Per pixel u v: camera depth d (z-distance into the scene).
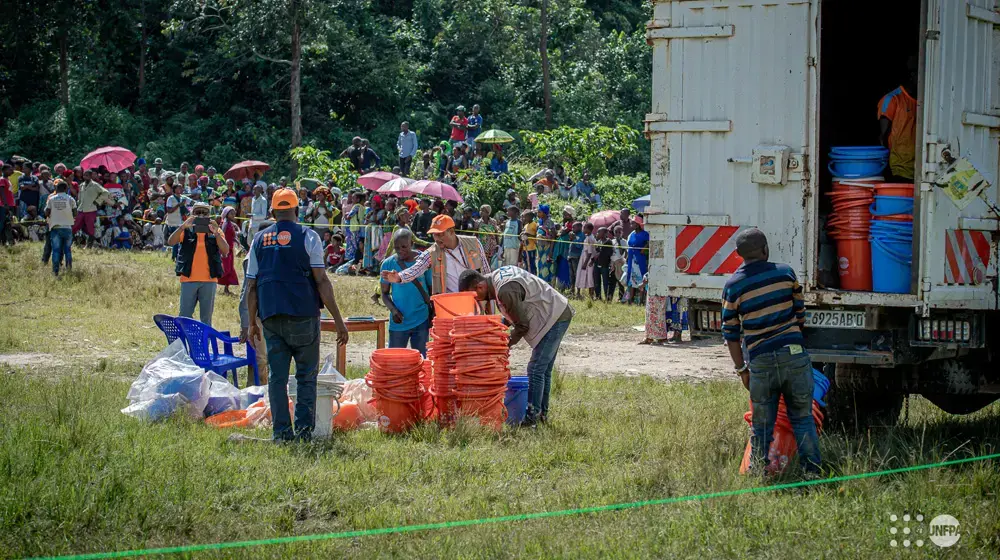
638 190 54.97
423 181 38.69
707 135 13.02
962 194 12.34
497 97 78.56
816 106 12.56
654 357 23.61
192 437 12.69
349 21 76.25
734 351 11.23
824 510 9.82
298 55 64.62
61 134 63.19
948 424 14.16
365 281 34.53
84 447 11.51
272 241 12.81
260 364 17.47
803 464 11.01
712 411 15.24
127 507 9.63
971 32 12.59
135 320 25.88
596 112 80.00
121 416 13.70
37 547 8.66
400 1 86.38
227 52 67.44
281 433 12.81
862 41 16.91
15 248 34.38
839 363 13.60
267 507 10.06
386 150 69.50
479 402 13.94
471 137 54.03
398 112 74.56
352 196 38.25
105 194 37.66
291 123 69.75
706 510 9.75
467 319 14.01
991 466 10.99
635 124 80.25
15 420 12.91
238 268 36.34
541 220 36.12
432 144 74.56
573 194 51.81
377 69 72.81
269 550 8.78
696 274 13.14
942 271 12.27
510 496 10.69
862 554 8.66
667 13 13.09
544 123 77.88
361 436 13.45
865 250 12.87
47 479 10.16
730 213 12.94
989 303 12.72
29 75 69.75
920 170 12.14
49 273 30.88
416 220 34.62
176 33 68.94
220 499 10.17
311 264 12.88
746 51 12.81
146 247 40.34
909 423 14.49
